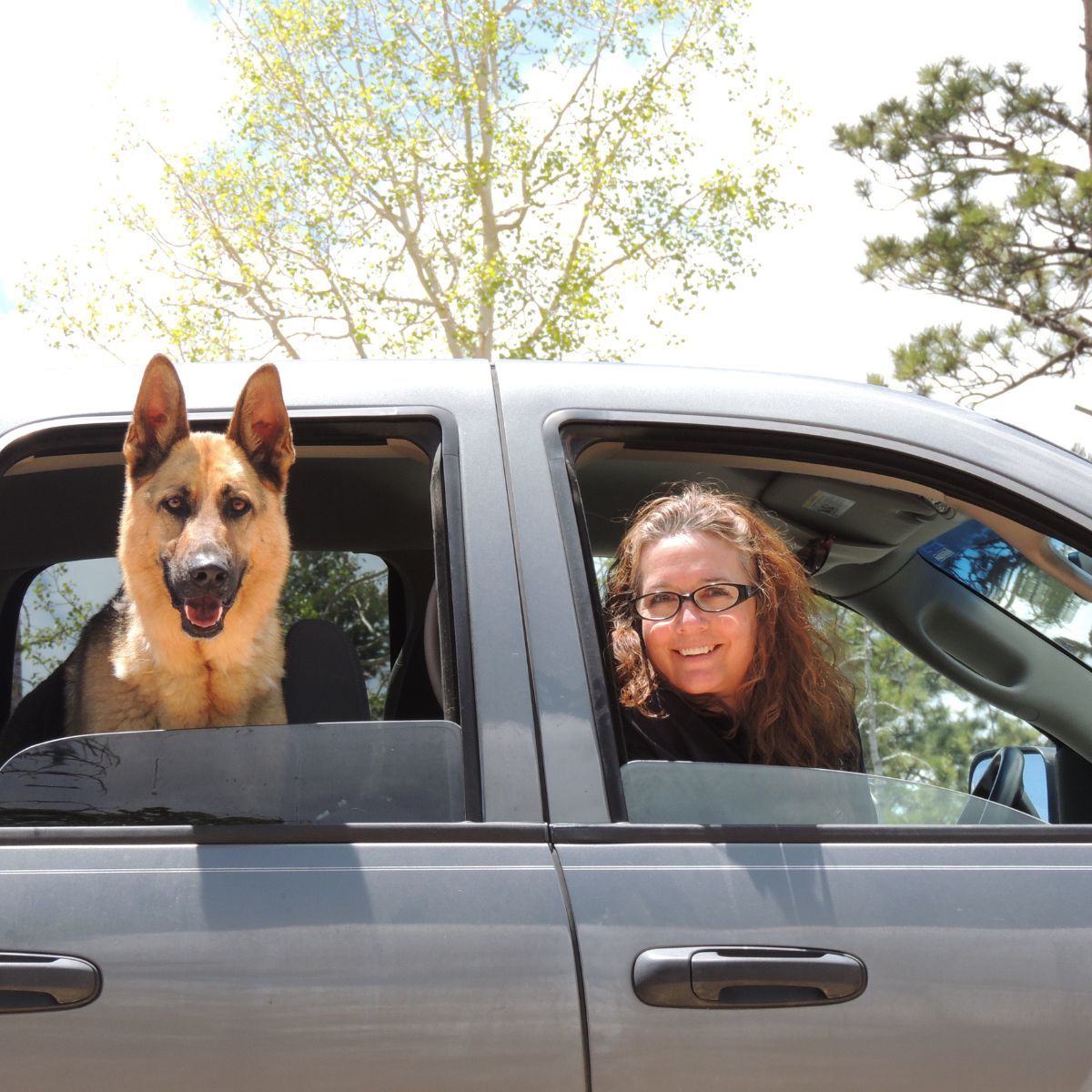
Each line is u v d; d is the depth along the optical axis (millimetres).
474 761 1509
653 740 1901
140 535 2314
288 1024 1335
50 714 2283
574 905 1412
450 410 1759
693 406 1783
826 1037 1378
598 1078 1348
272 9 17969
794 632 2031
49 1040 1316
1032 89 14539
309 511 2605
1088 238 14406
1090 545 1709
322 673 2479
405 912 1394
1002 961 1421
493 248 19172
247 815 1491
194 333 18250
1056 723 2311
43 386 1833
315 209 18125
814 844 1496
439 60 17734
